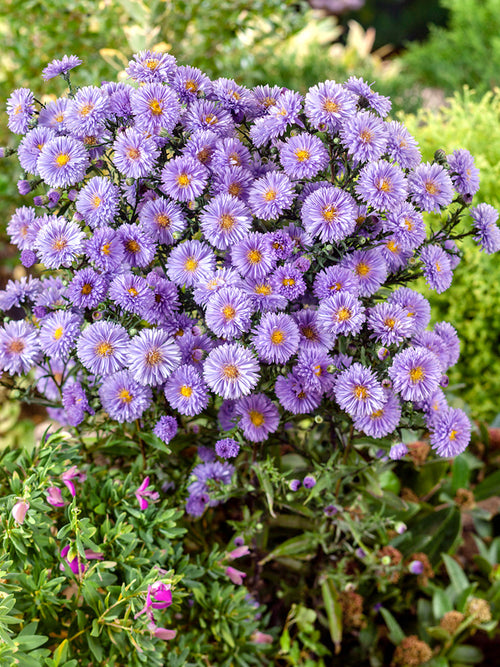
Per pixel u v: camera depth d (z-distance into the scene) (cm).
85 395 46
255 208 42
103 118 43
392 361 42
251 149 47
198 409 42
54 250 41
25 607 38
